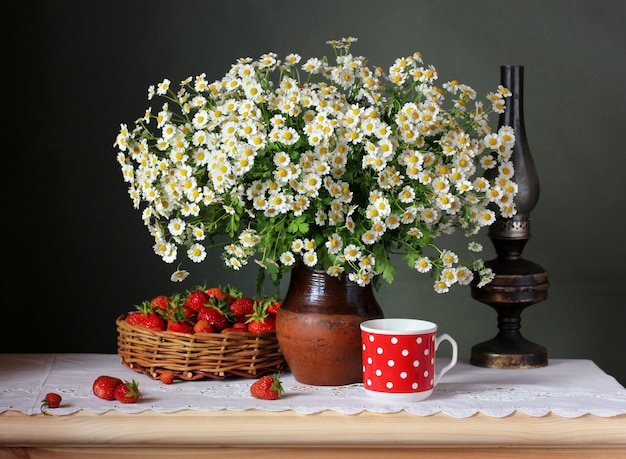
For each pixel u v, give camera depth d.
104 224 2.44
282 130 1.27
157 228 1.35
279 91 1.31
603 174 2.47
